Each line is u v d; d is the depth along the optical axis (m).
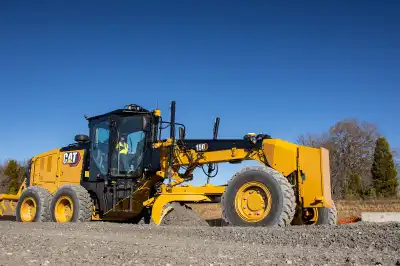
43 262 4.25
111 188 11.01
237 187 8.30
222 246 5.64
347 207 25.48
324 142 37.75
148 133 10.75
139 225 8.52
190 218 9.46
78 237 6.67
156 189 10.41
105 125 11.40
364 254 4.74
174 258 4.50
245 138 9.16
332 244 5.62
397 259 4.33
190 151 9.80
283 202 7.78
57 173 12.61
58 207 11.41
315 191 8.33
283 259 4.46
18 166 39.16
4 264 4.14
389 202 25.77
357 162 37.97
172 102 9.97
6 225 9.45
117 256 4.61
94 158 11.52
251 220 8.04
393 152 40.19
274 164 8.67
